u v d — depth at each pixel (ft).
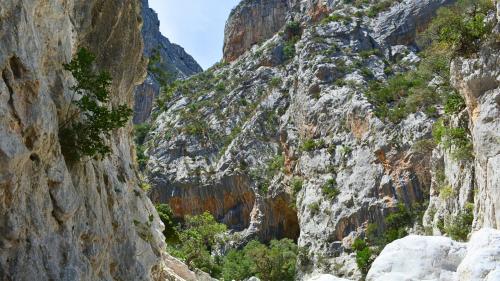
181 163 342.44
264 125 342.03
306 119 313.73
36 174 45.57
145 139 392.68
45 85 47.85
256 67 395.75
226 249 301.84
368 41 338.54
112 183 69.41
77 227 52.90
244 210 320.29
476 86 120.37
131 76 89.56
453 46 128.26
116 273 66.18
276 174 317.63
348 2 383.45
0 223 40.29
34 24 49.96
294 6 438.40
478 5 128.47
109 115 54.90
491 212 108.47
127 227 71.67
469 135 141.69
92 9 72.38
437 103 264.31
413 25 333.01
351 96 297.33
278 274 254.06
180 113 388.37
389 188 254.68
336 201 269.85
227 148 343.67
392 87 291.58
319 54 333.21
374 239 246.88
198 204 326.65
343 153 283.79
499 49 116.98
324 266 250.37
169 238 159.43
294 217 308.81
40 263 43.55
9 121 41.63
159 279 92.58
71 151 53.42
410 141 256.73
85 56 55.16
